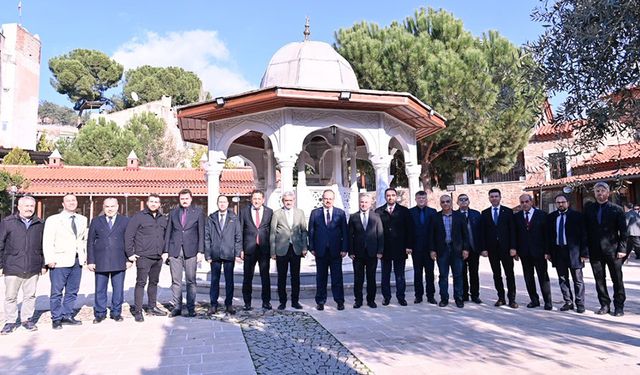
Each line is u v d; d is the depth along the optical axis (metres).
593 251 5.99
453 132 14.08
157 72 62.84
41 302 7.88
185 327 5.53
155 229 6.30
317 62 8.76
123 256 6.14
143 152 42.59
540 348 4.29
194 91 64.25
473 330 5.07
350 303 6.91
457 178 24.97
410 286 8.00
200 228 6.42
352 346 4.47
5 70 36.78
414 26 15.74
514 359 3.96
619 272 5.81
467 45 14.38
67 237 5.86
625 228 5.79
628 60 2.47
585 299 7.12
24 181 18.81
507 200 22.75
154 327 5.58
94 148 35.38
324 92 7.31
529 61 2.92
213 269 6.43
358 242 6.56
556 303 6.82
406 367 3.79
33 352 4.54
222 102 7.64
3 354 4.48
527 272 6.50
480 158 15.32
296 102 7.55
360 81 14.61
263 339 4.84
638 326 5.16
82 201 25.64
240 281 7.91
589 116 2.66
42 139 40.75
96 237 6.05
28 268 5.60
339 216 6.61
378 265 7.88
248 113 8.27
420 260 6.91
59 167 24.83
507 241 6.54
